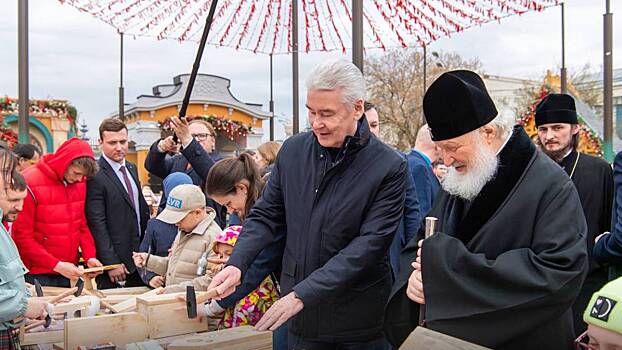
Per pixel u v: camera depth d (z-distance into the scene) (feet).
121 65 36.55
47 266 11.87
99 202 13.74
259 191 9.55
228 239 9.34
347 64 7.45
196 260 10.35
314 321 7.79
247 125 56.24
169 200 10.60
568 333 6.55
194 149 13.94
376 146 7.76
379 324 7.95
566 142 11.19
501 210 6.28
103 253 13.53
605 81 26.84
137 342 6.77
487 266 5.83
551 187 6.19
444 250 6.05
